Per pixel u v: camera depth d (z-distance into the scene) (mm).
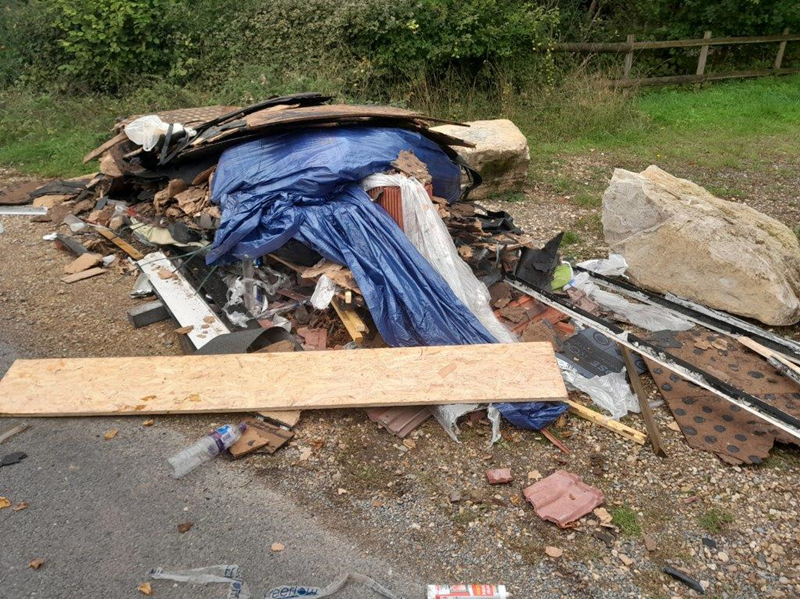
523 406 4148
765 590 3189
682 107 12047
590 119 10742
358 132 5414
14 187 8109
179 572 3207
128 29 10719
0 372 4648
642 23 14953
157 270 5648
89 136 9594
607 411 4316
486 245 5645
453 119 10594
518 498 3676
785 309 5188
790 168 9188
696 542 3434
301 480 3773
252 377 4312
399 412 4180
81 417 4195
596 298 5551
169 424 4148
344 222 4836
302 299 5086
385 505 3621
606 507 3631
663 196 5891
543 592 3158
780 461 3979
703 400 4383
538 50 11953
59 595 3096
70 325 5227
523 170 8156
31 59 11273
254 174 5168
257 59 10812
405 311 4641
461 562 3303
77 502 3602
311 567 3254
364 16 10492
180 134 6062
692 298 5613
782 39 14109
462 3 11086
